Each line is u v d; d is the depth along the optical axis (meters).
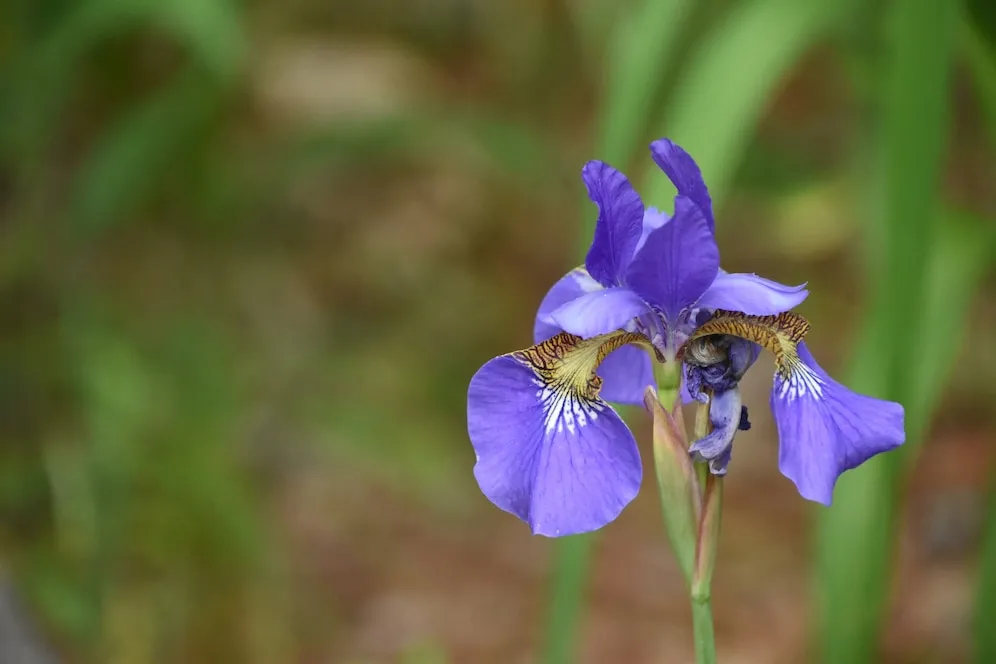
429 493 1.17
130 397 0.94
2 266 0.98
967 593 1.00
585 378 0.66
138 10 0.91
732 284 0.66
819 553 0.78
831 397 0.66
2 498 0.92
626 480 0.65
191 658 0.97
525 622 1.08
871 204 0.83
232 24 0.91
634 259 0.65
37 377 0.96
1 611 0.84
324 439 1.17
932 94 0.74
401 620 1.07
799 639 1.05
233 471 1.00
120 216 1.10
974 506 1.10
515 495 0.65
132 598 0.95
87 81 1.14
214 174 1.18
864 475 0.77
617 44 0.80
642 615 1.09
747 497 1.24
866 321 0.80
